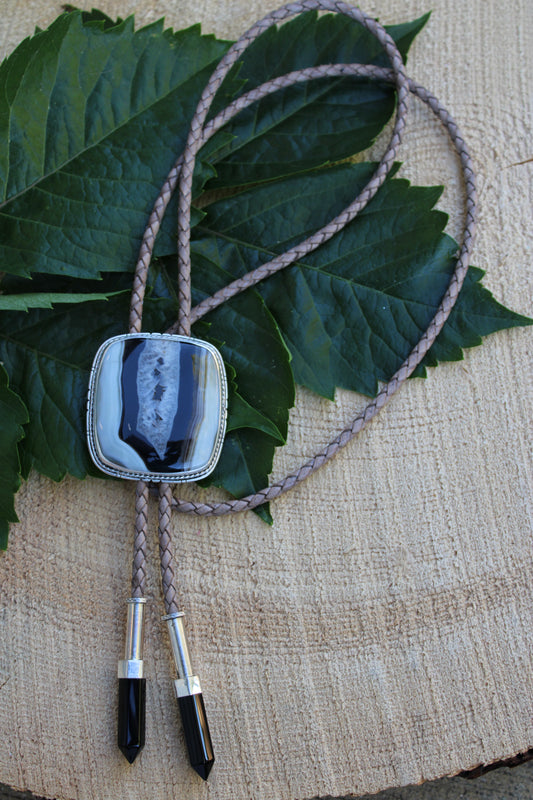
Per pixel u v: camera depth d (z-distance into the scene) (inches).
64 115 18.8
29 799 21.3
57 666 18.9
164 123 19.2
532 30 20.7
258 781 18.9
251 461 19.3
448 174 20.4
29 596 19.0
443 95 20.6
